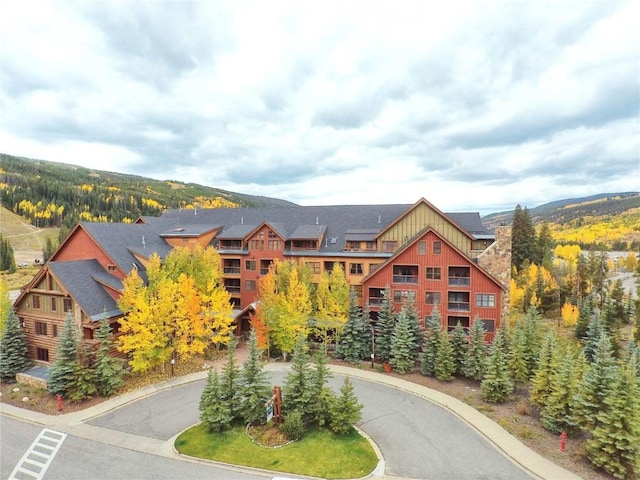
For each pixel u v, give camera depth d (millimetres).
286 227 51969
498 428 23953
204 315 35000
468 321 38531
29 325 36438
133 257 42219
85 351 28781
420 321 38719
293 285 35656
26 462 20484
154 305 31094
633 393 19500
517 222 77062
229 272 50688
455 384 31344
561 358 26984
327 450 21281
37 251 150375
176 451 21266
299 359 24406
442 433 23500
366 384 31359
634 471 18484
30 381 30859
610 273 103938
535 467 19812
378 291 41656
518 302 59562
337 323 36219
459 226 42125
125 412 26312
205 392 23703
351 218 50938
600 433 19625
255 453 21062
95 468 19859
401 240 44219
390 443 22328
